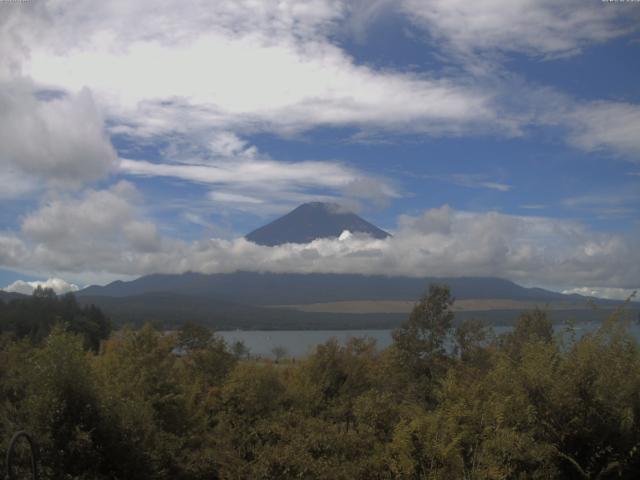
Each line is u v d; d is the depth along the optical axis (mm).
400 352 32844
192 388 20953
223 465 14688
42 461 11602
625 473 10406
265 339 154375
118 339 23047
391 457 11430
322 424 13656
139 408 13508
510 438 10219
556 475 10289
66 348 12445
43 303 57938
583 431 10461
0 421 12266
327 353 30531
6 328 47562
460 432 10977
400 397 27469
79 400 12250
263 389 21281
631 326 11523
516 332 21875
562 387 10664
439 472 10469
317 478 12062
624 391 10453
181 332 29500
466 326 32500
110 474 12398
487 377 12266
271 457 12969
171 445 15133
